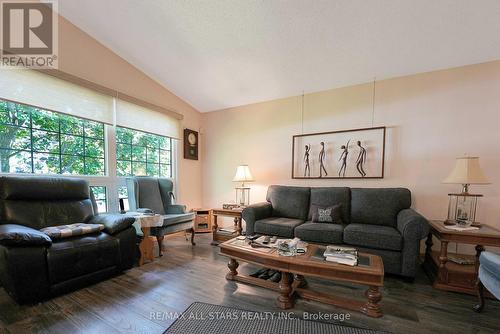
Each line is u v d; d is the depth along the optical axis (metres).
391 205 2.57
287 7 2.05
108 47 2.84
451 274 1.93
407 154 2.77
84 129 2.74
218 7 2.13
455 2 1.83
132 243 2.29
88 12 2.37
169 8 2.21
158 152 3.68
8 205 1.95
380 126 2.90
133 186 2.92
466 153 2.50
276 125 3.65
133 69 3.14
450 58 2.44
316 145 3.32
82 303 1.68
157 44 2.73
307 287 1.97
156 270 2.29
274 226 2.68
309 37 2.36
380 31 2.18
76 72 2.53
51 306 1.64
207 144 4.34
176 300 1.74
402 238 2.08
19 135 2.23
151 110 3.42
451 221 2.19
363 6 1.96
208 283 2.02
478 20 1.96
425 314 1.59
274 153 3.67
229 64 2.94
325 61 2.70
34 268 1.63
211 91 3.65
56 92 2.38
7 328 1.40
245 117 3.94
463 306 1.69
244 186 3.91
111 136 2.94
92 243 1.96
